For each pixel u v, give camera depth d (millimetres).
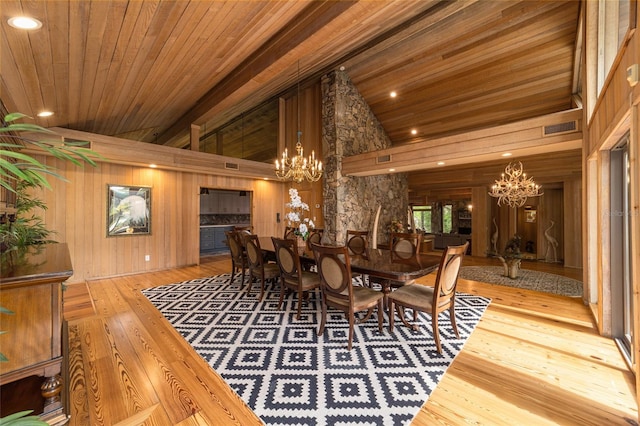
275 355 2465
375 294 2832
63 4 1770
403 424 1665
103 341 2719
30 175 855
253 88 4184
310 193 7762
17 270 1491
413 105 7023
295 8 2809
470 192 9516
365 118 7516
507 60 5258
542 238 8062
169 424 1676
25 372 1415
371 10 2627
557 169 6934
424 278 5312
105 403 1849
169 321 3207
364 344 2670
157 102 4691
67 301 3916
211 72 3850
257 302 3873
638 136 1674
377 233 7883
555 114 3924
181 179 6391
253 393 1951
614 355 2424
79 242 5035
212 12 2391
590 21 3230
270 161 8391
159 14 2205
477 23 4910
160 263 6055
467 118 6707
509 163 7008
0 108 2775
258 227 7809
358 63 6566
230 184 7250
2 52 2111
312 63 5891
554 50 4820
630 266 2535
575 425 1664
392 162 5930
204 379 2115
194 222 6605
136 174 5719
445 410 1783
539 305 3750
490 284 4922
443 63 5777
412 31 5262
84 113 4348
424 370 2227
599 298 2850
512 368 2250
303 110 7695
